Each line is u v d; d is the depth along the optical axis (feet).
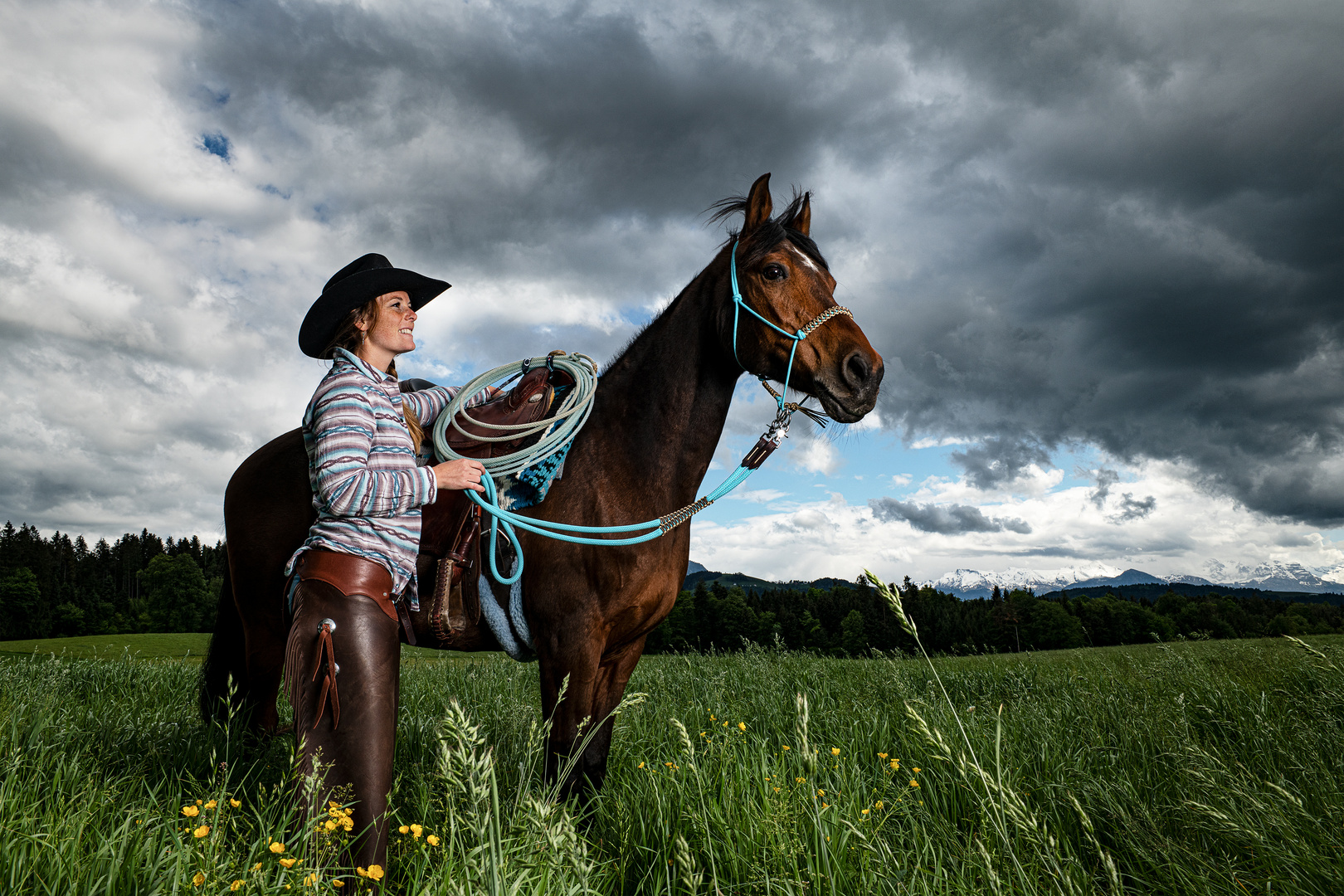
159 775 8.38
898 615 5.61
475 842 5.71
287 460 9.16
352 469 6.17
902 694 15.01
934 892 5.95
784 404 9.12
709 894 6.21
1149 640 203.92
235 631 9.76
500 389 9.59
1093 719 12.14
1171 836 7.63
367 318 7.20
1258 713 11.62
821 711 13.76
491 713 14.20
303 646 5.98
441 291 7.96
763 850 6.48
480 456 8.41
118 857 5.18
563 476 8.69
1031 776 9.19
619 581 8.25
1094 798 8.26
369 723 5.93
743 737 10.93
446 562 8.10
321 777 5.71
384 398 6.77
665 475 8.94
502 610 8.42
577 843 5.77
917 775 9.19
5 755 8.11
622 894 6.77
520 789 6.47
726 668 21.84
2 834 5.39
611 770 9.86
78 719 11.55
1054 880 5.72
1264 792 7.36
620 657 8.99
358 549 6.31
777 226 9.27
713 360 9.29
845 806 7.50
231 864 5.30
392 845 6.48
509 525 7.91
